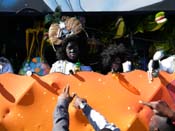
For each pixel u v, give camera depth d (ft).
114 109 13.94
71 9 17.03
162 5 17.57
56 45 15.81
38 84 13.58
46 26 17.37
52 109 13.57
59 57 15.76
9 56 18.22
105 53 16.06
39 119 13.50
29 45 17.43
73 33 15.74
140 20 18.12
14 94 13.47
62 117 10.95
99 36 18.10
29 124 13.46
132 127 13.96
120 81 14.08
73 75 13.84
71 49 15.65
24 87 13.53
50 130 13.55
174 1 17.60
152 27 17.97
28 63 17.07
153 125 10.84
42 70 16.90
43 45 17.28
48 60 17.53
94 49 17.49
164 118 10.83
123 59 16.01
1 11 16.56
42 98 13.57
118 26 17.76
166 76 14.43
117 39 18.29
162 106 10.94
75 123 13.47
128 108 13.99
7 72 15.01
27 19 18.10
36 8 16.80
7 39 18.17
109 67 15.97
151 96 14.20
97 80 13.96
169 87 14.37
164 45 18.40
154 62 15.49
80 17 17.04
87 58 16.90
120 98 14.01
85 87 13.87
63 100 11.21
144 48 18.62
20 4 16.71
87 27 18.11
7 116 13.39
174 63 16.75
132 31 18.31
